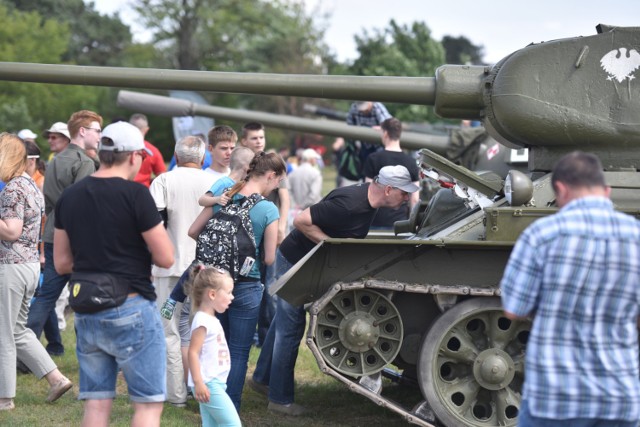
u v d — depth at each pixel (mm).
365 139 13641
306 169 13445
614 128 6918
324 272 6430
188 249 7305
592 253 4168
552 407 4164
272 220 6574
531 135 7066
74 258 5121
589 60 6957
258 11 47406
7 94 34844
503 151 12586
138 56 45812
